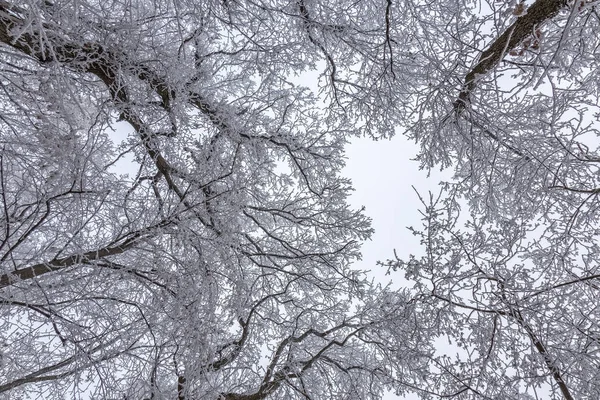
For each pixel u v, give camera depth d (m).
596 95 4.22
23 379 3.70
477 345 4.32
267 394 4.92
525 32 3.49
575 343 4.25
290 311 6.59
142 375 4.35
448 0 4.97
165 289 4.36
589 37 3.54
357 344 6.09
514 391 4.13
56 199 3.52
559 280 4.61
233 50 6.05
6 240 3.31
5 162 3.95
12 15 3.28
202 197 4.65
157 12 5.04
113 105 4.19
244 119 5.85
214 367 4.75
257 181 4.62
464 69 4.33
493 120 4.47
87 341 4.01
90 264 3.83
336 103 6.50
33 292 3.73
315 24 5.68
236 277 5.14
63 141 3.44
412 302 4.52
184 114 4.79
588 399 3.96
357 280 5.88
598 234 4.50
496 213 5.06
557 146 4.35
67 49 3.88
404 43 5.59
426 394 4.55
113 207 4.30
